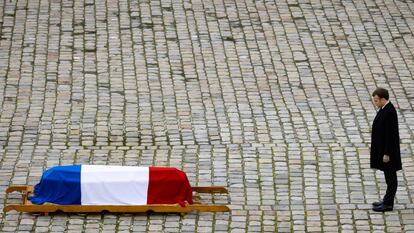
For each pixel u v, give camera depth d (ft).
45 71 152.35
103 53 158.81
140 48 160.76
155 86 147.84
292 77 151.64
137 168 110.63
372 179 119.34
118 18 171.32
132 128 134.00
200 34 165.99
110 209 108.58
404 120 137.49
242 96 144.87
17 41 162.50
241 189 116.57
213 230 106.63
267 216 110.01
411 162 123.44
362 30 168.96
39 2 177.47
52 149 127.34
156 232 105.91
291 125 135.54
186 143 129.59
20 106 140.36
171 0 178.81
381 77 151.94
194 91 146.30
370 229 107.14
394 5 179.22
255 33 166.81
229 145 128.88
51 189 109.70
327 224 108.27
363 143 129.59
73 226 106.83
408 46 163.53
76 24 169.07
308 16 173.58
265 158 124.88
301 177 119.85
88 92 145.48
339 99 144.25
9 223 107.14
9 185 116.47
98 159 124.36
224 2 178.60
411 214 110.32
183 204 109.29
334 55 159.43
